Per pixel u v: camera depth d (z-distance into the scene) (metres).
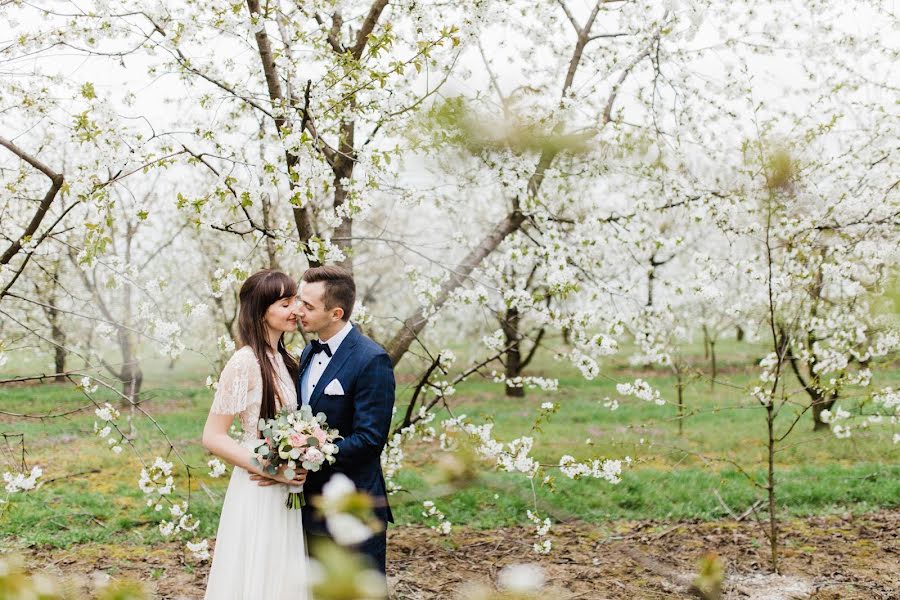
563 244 5.16
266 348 3.26
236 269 4.29
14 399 13.24
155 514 6.10
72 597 1.00
